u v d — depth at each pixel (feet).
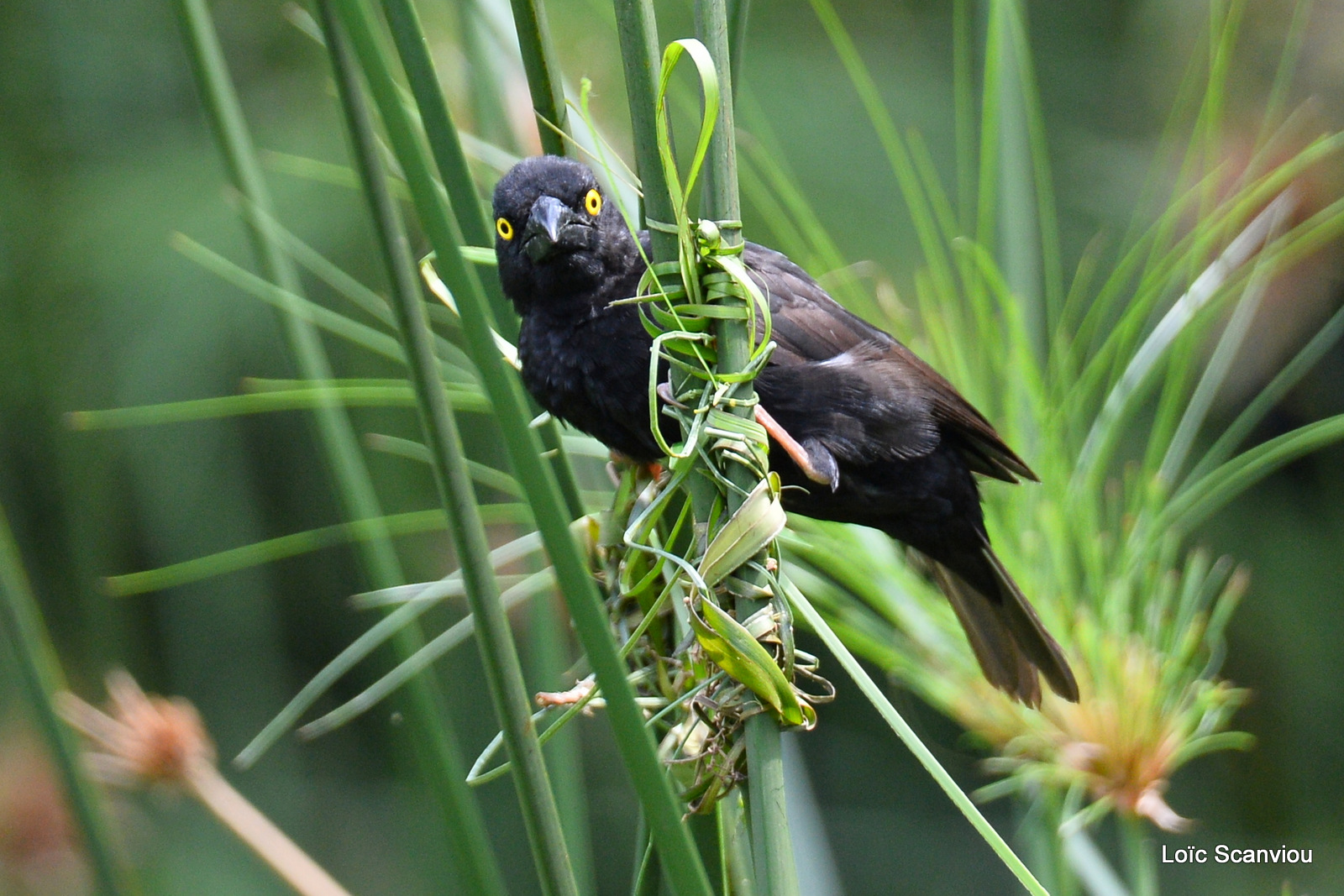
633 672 9.77
